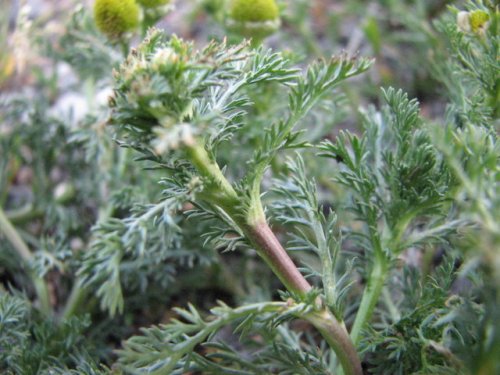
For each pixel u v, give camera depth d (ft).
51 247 0.31
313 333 0.31
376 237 0.23
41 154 0.35
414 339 0.21
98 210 0.36
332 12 0.47
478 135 0.20
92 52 0.35
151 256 0.29
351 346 0.21
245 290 0.33
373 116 0.27
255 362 0.23
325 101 0.32
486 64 0.25
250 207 0.20
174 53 0.18
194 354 0.21
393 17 0.45
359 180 0.24
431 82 0.41
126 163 0.33
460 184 0.23
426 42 0.40
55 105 0.42
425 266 0.28
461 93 0.27
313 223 0.23
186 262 0.32
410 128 0.24
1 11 0.42
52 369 0.23
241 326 0.20
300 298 0.20
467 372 0.18
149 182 0.32
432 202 0.23
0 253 0.32
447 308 0.20
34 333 0.27
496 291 0.17
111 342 0.31
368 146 0.27
